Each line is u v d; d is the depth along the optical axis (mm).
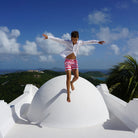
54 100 4633
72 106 4480
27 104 6465
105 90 7094
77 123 4383
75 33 4102
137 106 4133
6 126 4121
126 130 4199
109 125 4504
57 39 4172
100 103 4922
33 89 8047
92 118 4539
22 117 5176
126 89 9984
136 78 9828
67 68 4281
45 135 3949
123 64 10047
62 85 4938
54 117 4441
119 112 5012
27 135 3941
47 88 5059
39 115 4707
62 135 3953
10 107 5047
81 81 5145
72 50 4238
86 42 4281
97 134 3994
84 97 4676
